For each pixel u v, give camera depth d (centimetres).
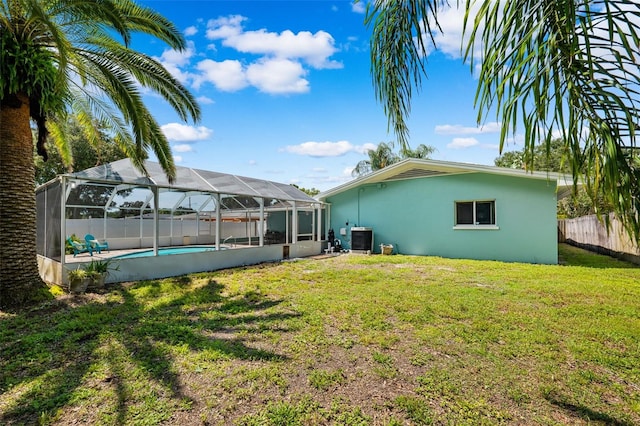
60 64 532
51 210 805
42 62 587
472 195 1216
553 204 1066
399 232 1394
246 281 789
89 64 682
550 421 255
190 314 523
